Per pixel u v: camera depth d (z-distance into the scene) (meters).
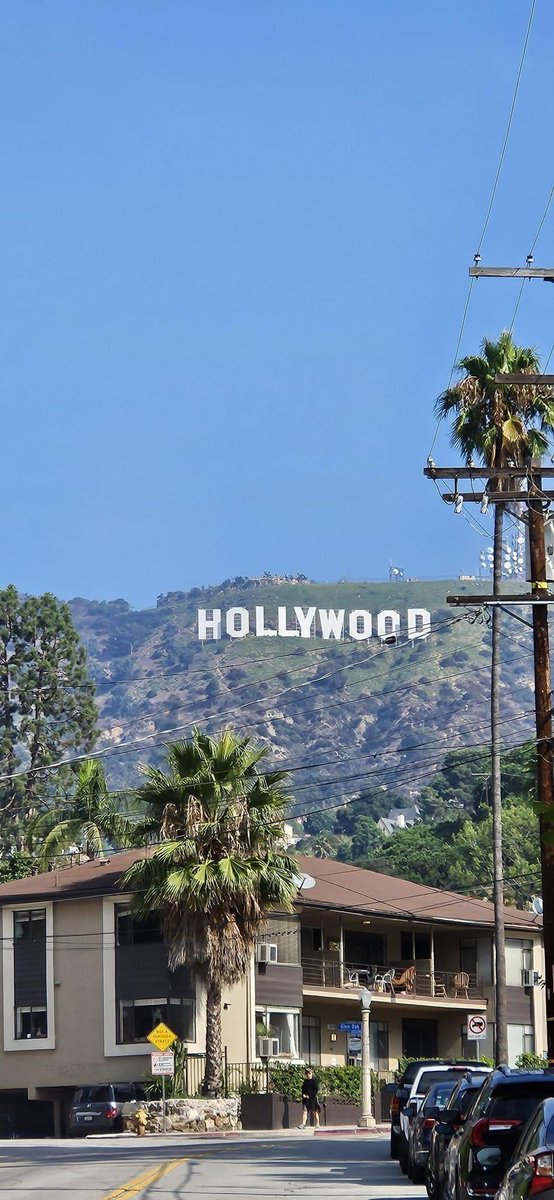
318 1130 99.62
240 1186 51.00
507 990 134.25
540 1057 129.25
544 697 65.25
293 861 104.75
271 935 116.44
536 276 53.69
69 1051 113.06
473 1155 33.00
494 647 94.81
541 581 65.94
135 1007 111.25
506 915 137.50
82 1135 102.50
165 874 100.56
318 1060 123.75
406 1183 52.53
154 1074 96.31
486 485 73.81
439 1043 135.12
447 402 101.06
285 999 116.19
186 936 100.25
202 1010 110.88
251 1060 110.94
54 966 114.81
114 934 113.06
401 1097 64.81
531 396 99.94
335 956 127.19
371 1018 128.75
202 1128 99.56
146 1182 52.75
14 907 117.06
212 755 104.12
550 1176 25.27
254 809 103.19
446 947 139.25
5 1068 115.19
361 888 132.62
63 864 151.88
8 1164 68.88
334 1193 48.06
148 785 104.06
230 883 98.94
